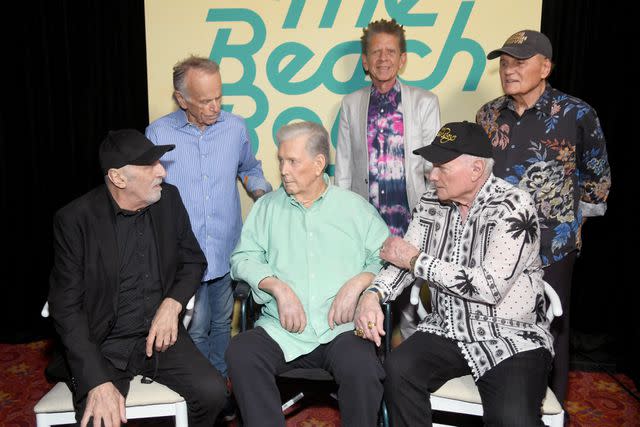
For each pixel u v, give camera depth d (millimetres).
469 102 3018
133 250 2105
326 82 3055
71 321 1947
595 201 2445
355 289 2107
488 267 1918
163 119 2555
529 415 1772
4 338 3598
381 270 2188
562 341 2498
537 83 2312
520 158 2393
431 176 2016
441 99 3031
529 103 2371
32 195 3607
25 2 3387
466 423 2740
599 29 3182
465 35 2959
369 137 2783
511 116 2434
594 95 3256
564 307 2451
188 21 3029
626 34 3164
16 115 3520
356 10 2986
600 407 2752
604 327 3459
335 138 3105
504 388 1838
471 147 1936
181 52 3053
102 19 3398
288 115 3100
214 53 3057
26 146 3559
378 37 2641
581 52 3209
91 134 3500
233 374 2000
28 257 3670
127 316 2121
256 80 3078
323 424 2613
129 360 2100
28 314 3715
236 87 3090
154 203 2160
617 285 3381
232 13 3018
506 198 1965
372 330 1986
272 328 2150
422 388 1983
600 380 3043
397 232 2797
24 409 2750
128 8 3373
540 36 2287
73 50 3426
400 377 1982
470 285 1912
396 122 2750
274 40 3035
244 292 2193
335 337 2145
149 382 2074
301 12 3004
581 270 3469
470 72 2988
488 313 1994
